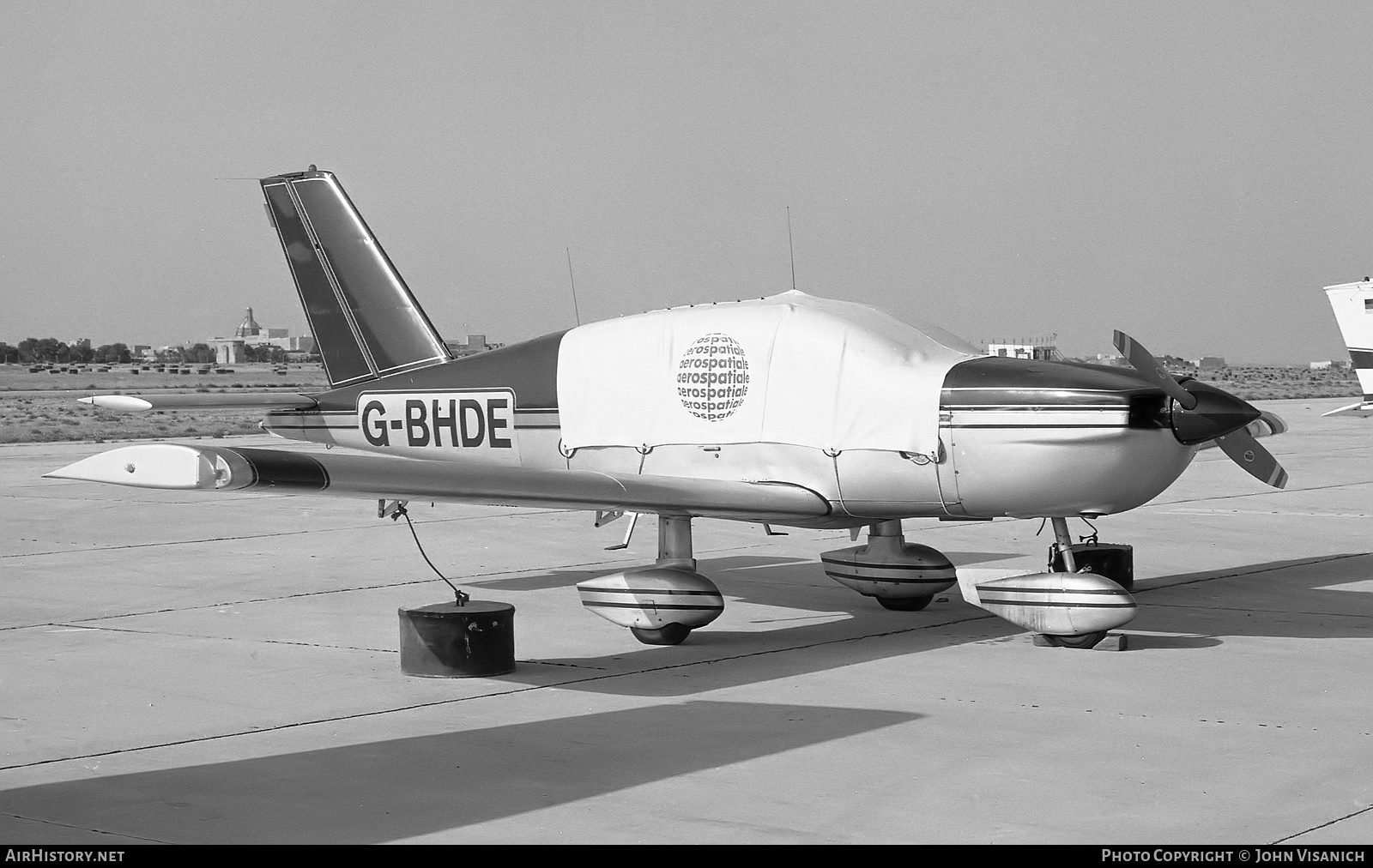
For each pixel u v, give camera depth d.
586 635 9.01
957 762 5.73
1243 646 8.40
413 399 11.28
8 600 10.50
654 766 5.71
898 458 8.76
